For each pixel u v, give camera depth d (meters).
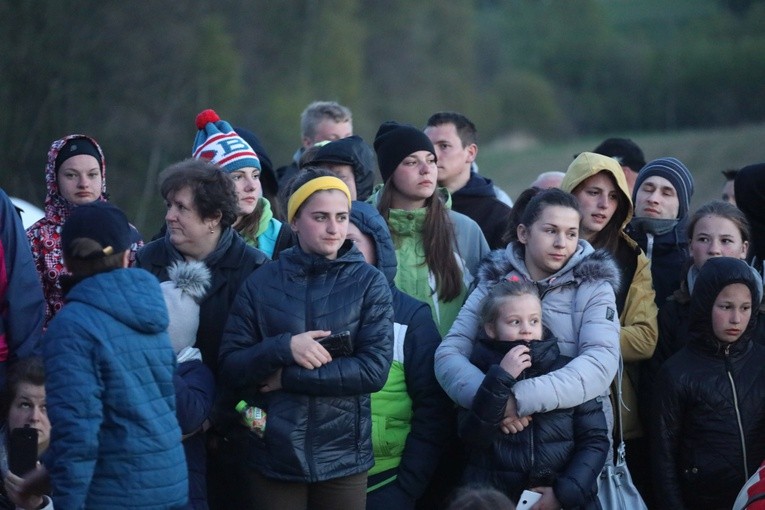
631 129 165.88
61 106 68.75
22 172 65.50
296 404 12.75
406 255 16.12
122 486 11.16
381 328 13.09
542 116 161.00
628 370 15.54
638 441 15.76
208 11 92.38
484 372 13.74
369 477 14.51
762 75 158.12
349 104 108.75
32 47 67.12
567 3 185.38
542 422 13.40
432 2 135.88
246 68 100.81
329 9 107.94
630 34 188.50
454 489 13.77
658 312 15.82
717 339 14.23
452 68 137.62
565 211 14.26
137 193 73.50
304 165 17.02
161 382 11.55
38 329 13.84
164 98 76.75
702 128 156.62
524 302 13.66
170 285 13.28
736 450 14.12
